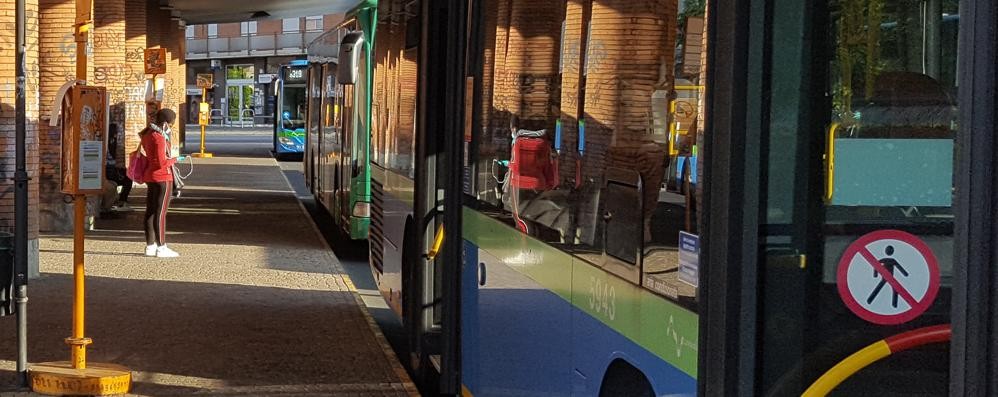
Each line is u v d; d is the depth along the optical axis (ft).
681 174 11.16
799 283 9.25
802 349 9.24
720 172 9.54
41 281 43.73
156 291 41.65
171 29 125.90
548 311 16.35
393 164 34.12
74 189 26.96
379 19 40.60
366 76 52.11
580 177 14.76
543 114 16.90
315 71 79.92
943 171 9.08
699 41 10.83
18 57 26.05
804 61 9.32
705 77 10.37
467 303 22.48
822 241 9.21
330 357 30.99
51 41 59.62
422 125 26.27
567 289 15.34
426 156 26.21
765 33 9.33
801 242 9.27
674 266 11.25
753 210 9.33
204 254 53.11
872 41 9.34
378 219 37.88
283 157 143.54
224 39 257.34
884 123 9.16
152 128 51.60
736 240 9.35
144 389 26.94
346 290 43.04
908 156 9.12
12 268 26.32
